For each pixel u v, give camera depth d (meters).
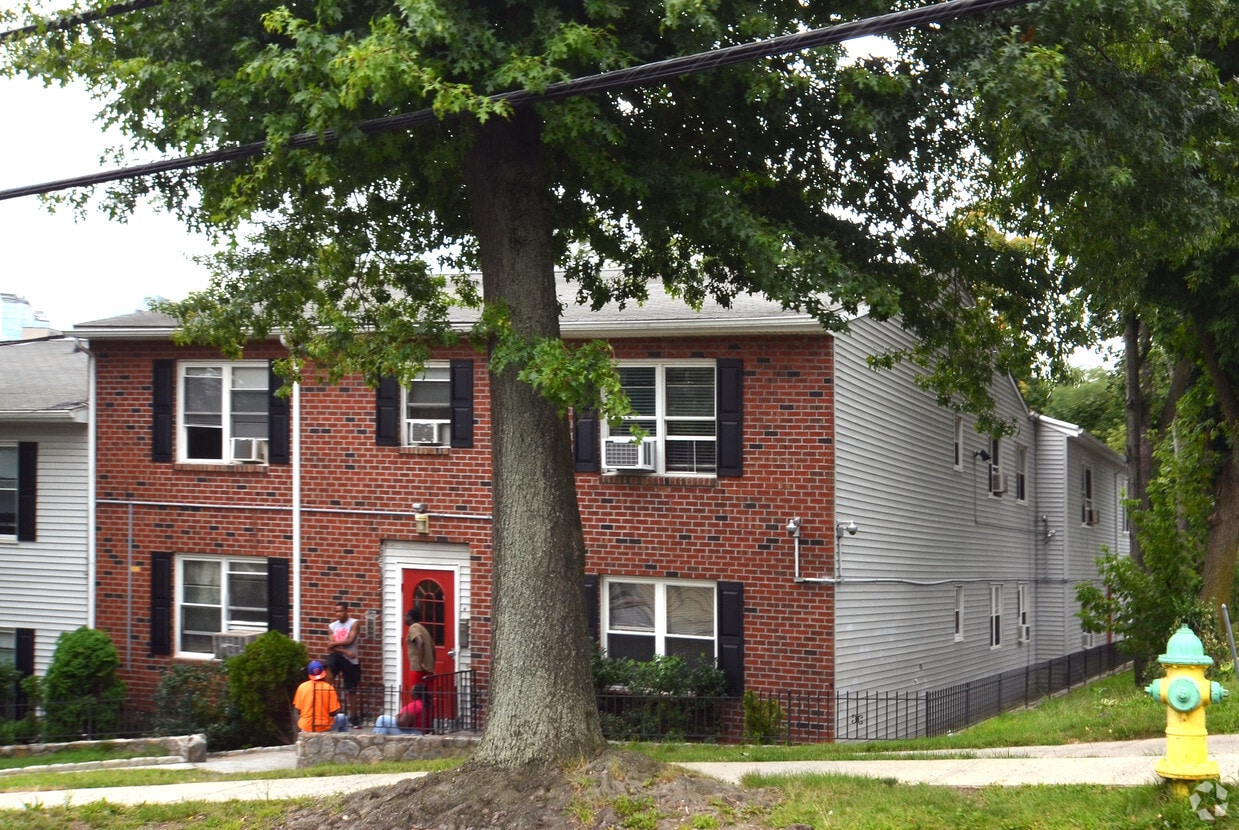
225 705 19.73
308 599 21.03
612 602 19.56
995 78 10.16
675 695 18.08
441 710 20.11
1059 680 26.33
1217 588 19.69
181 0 10.85
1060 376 13.93
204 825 10.24
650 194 10.65
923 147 12.01
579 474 19.58
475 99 9.13
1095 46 11.15
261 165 10.10
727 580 18.77
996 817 8.55
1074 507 31.86
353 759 16.33
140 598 21.95
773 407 18.69
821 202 12.49
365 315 12.62
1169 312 18.53
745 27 10.11
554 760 9.80
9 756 17.97
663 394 19.33
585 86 8.95
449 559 20.45
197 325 12.53
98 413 22.34
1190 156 11.03
